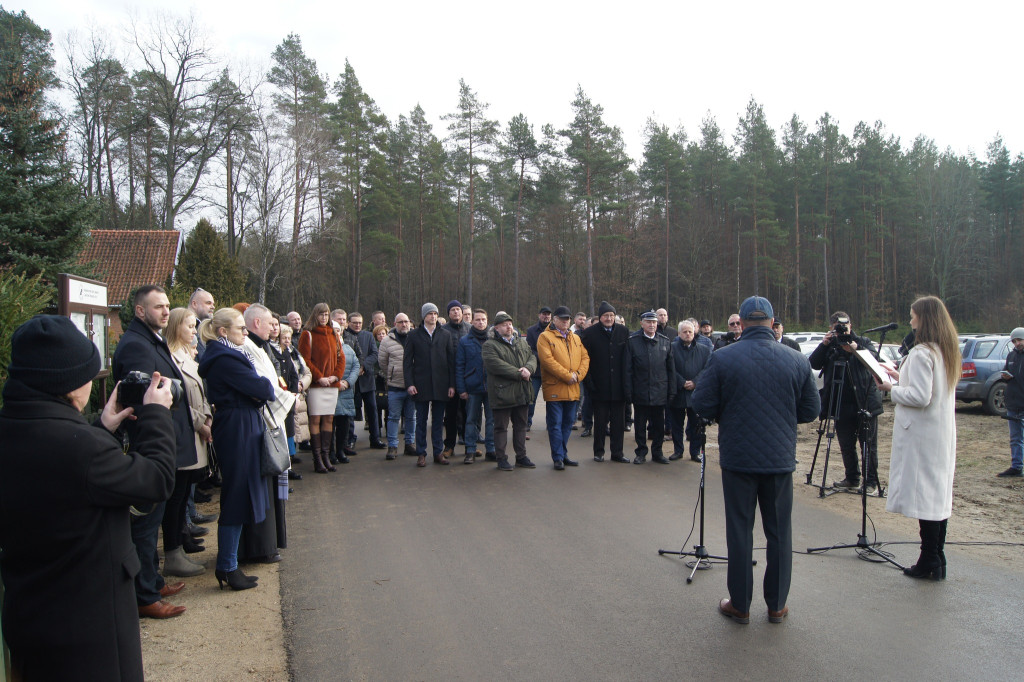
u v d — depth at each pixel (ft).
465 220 160.45
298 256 122.01
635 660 11.84
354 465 29.55
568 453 32.73
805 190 146.10
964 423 41.06
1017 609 14.01
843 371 24.40
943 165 162.71
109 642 7.48
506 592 15.02
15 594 7.30
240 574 15.44
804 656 11.94
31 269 40.27
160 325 15.01
